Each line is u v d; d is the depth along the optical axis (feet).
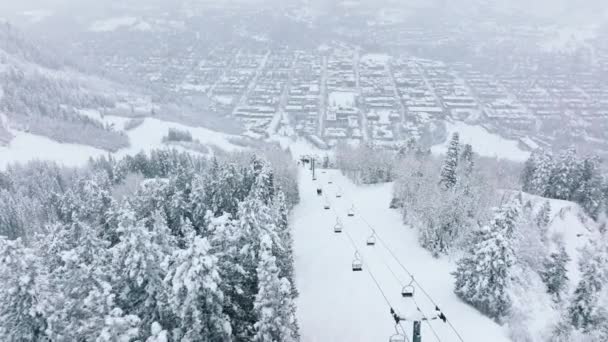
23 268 97.71
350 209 275.59
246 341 117.80
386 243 217.77
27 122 592.19
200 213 209.77
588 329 152.46
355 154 381.60
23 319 98.94
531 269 195.72
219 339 105.50
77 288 105.91
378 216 259.80
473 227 204.23
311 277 187.93
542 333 148.56
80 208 237.25
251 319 120.16
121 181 353.51
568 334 147.13
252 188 214.69
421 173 288.10
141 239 117.19
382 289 171.12
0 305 98.68
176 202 208.33
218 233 127.13
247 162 307.99
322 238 231.91
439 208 207.72
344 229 241.76
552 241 246.06
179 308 100.22
